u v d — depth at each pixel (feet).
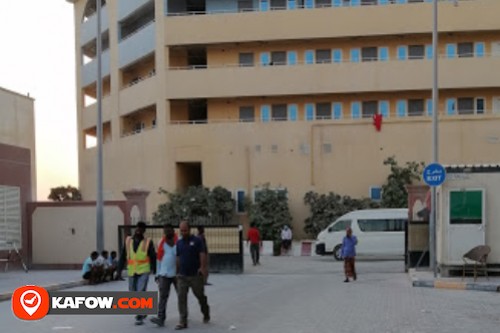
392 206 121.90
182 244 33.65
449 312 37.73
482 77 126.21
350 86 130.00
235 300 45.16
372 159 129.08
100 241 70.13
